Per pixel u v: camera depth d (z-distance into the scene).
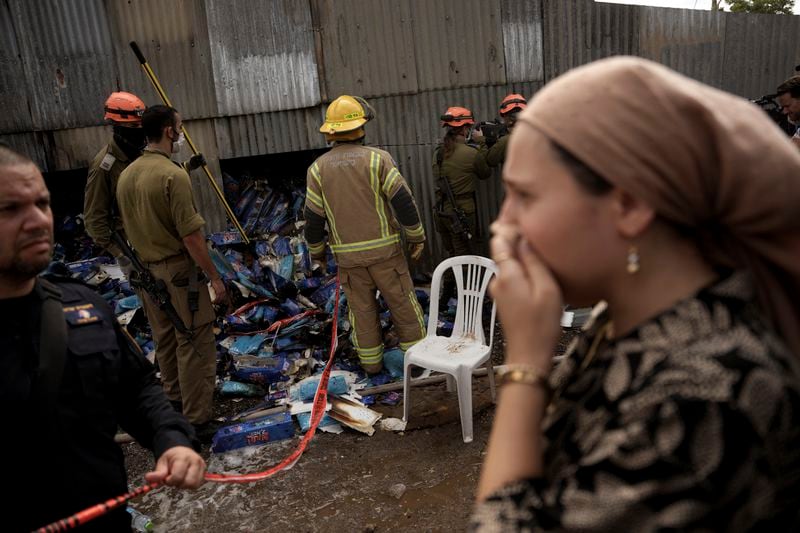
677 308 0.61
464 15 5.34
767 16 5.98
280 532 2.69
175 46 4.98
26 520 1.17
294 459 2.99
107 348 1.32
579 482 0.58
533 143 0.65
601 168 0.59
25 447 1.16
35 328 1.22
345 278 3.91
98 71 4.96
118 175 3.58
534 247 0.67
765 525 0.56
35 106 4.95
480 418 3.50
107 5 4.86
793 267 0.59
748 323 0.59
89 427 1.26
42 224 1.18
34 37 4.84
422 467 3.08
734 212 0.59
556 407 0.71
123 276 4.81
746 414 0.52
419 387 3.94
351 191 3.69
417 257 4.05
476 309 3.52
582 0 5.50
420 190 5.59
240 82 5.11
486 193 5.73
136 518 2.75
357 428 3.41
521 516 0.62
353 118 3.72
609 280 0.65
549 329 0.69
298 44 5.13
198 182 5.22
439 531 2.61
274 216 5.34
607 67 0.62
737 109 0.61
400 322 3.93
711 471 0.52
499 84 5.55
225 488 3.04
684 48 5.86
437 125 5.50
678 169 0.58
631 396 0.58
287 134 5.29
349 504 2.84
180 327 3.33
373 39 5.24
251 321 4.54
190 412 3.41
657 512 0.53
